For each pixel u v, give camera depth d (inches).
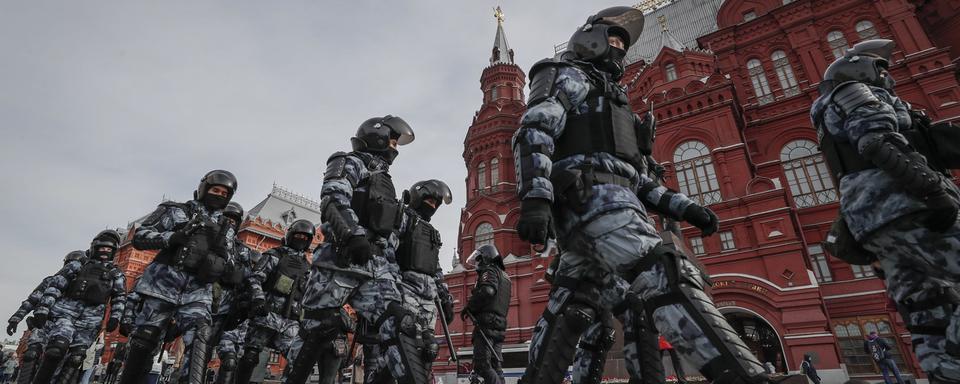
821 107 119.8
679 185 768.3
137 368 163.9
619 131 88.4
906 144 97.1
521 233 76.0
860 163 109.2
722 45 983.6
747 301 584.1
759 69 931.3
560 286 90.7
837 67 124.0
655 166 115.1
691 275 69.4
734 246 656.4
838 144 115.2
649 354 114.0
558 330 86.0
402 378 121.1
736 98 834.8
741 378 56.7
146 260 1648.6
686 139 797.9
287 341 293.9
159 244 181.2
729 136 758.5
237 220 255.1
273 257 281.3
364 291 140.2
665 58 949.8
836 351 507.8
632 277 77.0
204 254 184.7
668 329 66.3
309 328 135.9
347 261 133.9
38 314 263.0
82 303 279.4
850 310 605.9
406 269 202.2
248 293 262.7
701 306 64.7
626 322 124.9
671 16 1336.1
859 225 108.7
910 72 737.0
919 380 527.2
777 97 879.7
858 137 102.7
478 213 1080.8
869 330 585.0
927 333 97.4
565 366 84.4
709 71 930.1
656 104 859.4
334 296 135.7
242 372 257.4
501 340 268.8
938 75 708.0
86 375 394.0
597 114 89.4
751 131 853.8
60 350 253.3
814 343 520.4
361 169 141.9
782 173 787.4
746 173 712.4
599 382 108.0
